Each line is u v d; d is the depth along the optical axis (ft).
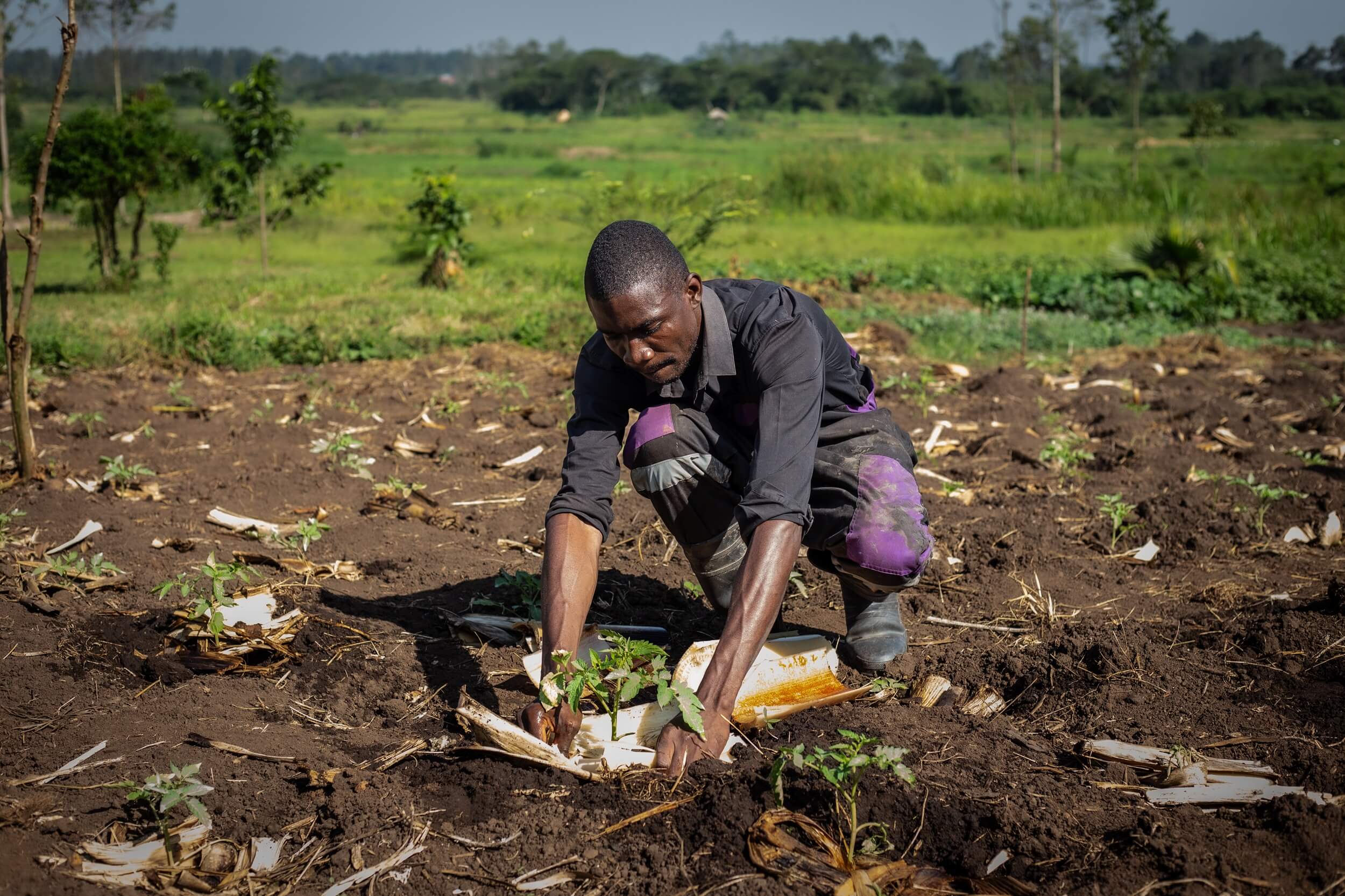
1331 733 8.93
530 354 28.53
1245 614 11.45
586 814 7.91
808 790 7.88
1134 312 39.83
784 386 8.49
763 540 8.12
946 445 19.70
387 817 7.95
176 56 558.56
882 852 7.40
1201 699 9.70
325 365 27.61
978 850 7.36
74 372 25.39
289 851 7.68
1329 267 46.98
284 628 10.90
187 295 38.70
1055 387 25.35
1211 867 6.95
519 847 7.63
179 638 10.70
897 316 35.45
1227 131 125.80
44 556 12.76
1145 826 7.48
